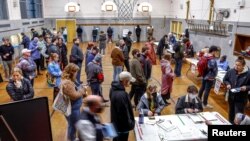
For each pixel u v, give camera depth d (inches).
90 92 236.1
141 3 701.3
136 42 705.0
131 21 716.0
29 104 53.5
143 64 214.7
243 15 326.3
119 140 123.0
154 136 120.6
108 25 707.4
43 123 55.9
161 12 719.7
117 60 254.4
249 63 301.3
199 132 125.2
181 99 154.5
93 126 89.7
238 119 129.6
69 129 139.5
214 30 412.2
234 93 159.2
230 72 163.0
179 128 129.2
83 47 594.6
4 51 291.6
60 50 287.4
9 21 394.9
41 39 336.5
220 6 393.1
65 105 135.0
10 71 299.7
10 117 51.1
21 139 52.8
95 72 205.0
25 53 207.3
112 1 690.8
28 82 157.2
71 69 139.1
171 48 423.8
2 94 257.3
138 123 135.0
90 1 684.7
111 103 119.6
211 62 209.8
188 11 542.0
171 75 208.5
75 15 688.4
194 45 507.2
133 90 206.8
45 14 673.6
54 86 204.4
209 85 215.2
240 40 341.4
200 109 152.9
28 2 532.1
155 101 158.6
